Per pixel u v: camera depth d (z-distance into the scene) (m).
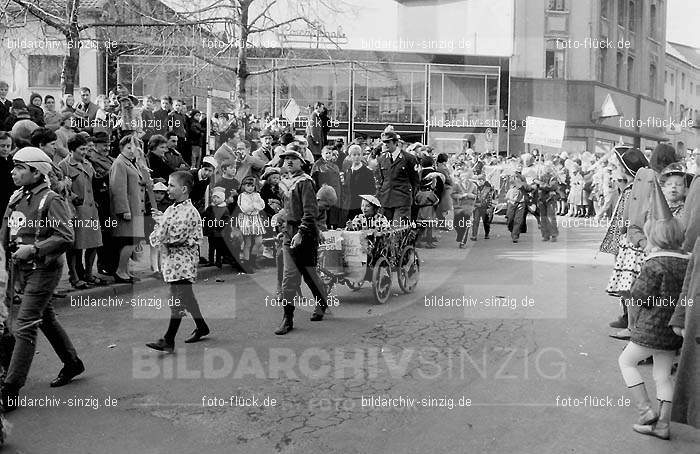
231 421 5.26
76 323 8.07
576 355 6.96
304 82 25.89
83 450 4.76
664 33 42.62
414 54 27.53
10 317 5.59
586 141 32.94
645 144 39.28
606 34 35.12
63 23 14.95
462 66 28.27
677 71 47.22
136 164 10.30
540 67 31.86
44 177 5.83
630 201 7.26
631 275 7.30
